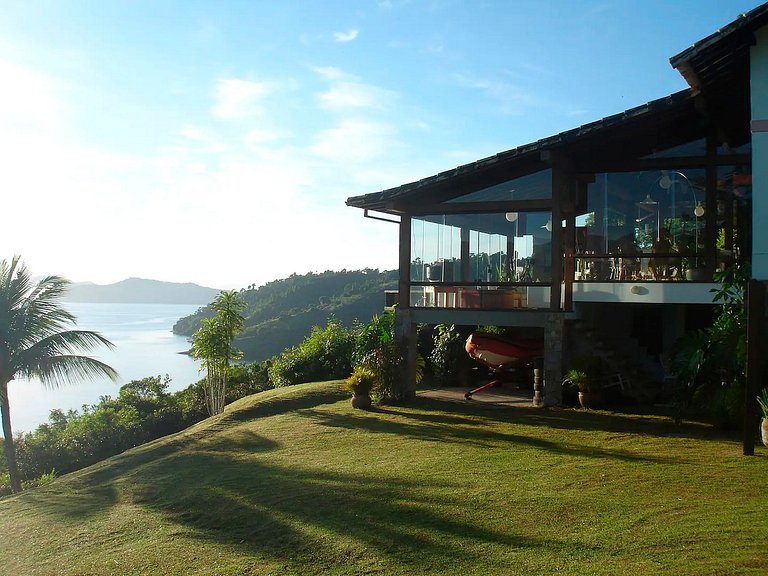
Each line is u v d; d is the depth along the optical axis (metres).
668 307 15.75
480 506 7.65
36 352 18.33
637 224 14.98
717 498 7.41
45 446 21.52
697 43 11.14
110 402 24.83
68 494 10.85
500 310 14.60
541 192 15.00
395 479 9.16
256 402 16.81
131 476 11.30
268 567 6.49
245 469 10.71
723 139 14.38
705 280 14.12
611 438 10.98
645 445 10.37
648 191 14.91
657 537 6.28
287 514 8.08
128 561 7.10
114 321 198.38
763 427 9.91
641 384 14.59
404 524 7.28
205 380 24.58
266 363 27.97
